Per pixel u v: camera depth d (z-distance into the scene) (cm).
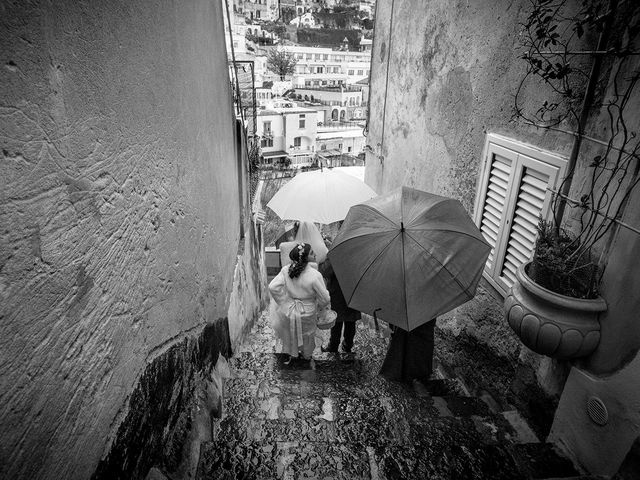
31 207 104
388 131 768
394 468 251
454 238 305
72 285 124
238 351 454
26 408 101
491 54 413
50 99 112
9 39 95
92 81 138
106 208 149
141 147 186
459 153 489
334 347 504
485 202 426
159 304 210
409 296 296
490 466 256
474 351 438
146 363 188
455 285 296
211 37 370
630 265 227
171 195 232
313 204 516
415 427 293
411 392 356
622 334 231
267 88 6025
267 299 959
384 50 785
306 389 342
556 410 286
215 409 287
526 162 349
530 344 268
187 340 255
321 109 5825
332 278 458
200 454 237
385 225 316
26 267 102
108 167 151
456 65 490
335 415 303
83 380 130
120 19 163
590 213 268
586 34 283
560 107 312
